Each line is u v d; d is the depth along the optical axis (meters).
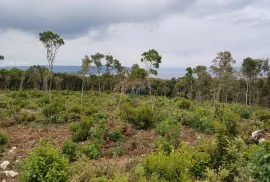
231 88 31.69
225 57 18.75
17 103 19.89
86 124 10.45
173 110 16.30
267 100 34.22
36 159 5.41
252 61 27.20
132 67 39.94
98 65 41.25
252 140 9.60
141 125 11.95
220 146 5.87
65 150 7.97
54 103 15.47
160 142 8.80
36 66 51.62
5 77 41.88
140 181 4.21
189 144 9.27
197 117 13.08
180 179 4.16
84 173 5.83
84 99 25.77
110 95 35.03
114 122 11.82
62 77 50.38
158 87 45.12
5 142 9.60
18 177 6.33
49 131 12.12
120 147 9.02
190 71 33.94
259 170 4.71
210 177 4.96
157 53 18.86
